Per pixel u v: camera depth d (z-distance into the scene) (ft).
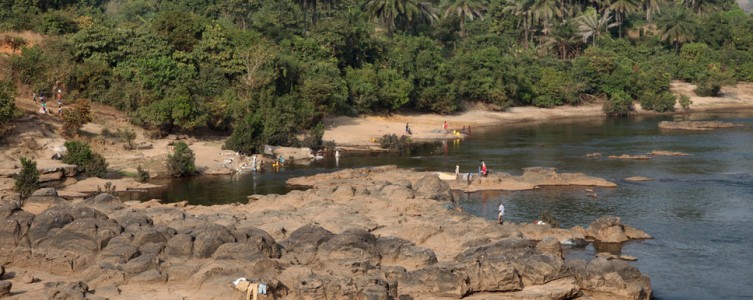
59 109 316.81
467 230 181.88
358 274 149.69
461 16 621.31
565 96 547.90
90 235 160.35
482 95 513.45
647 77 575.79
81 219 164.45
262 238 160.86
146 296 141.49
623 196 245.24
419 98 478.59
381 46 508.53
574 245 188.96
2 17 398.01
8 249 160.56
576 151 345.31
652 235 197.88
